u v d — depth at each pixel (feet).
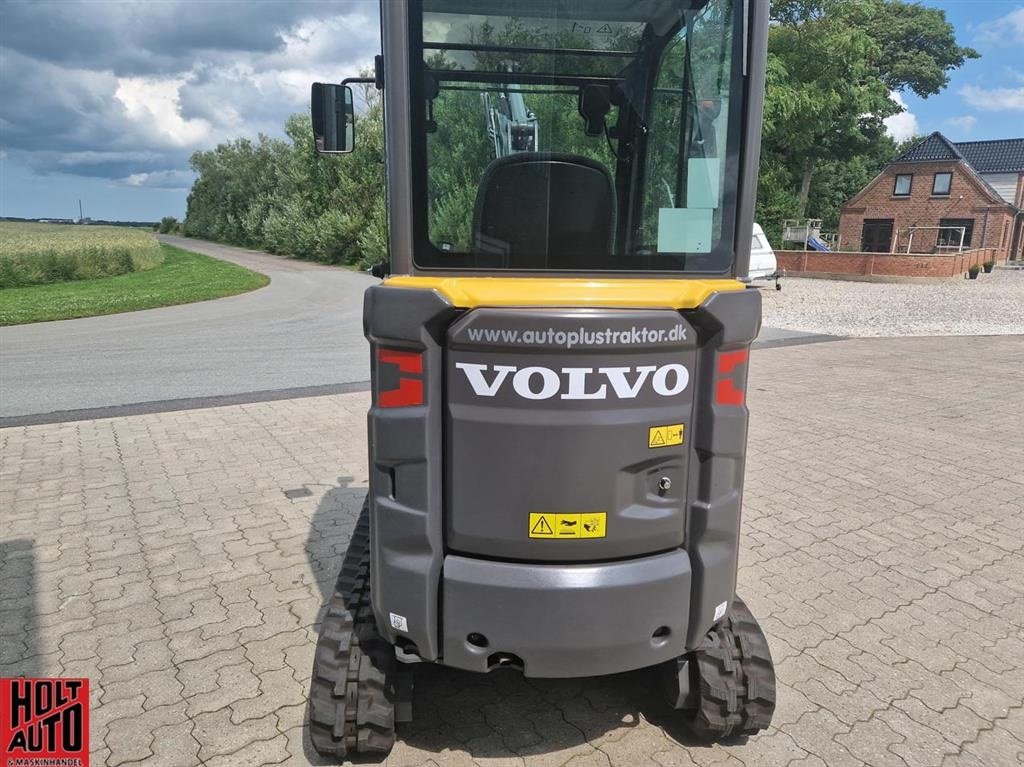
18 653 11.17
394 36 7.48
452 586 7.49
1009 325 51.49
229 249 191.93
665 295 7.34
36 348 39.34
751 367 35.27
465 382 7.26
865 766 9.05
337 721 8.38
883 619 12.48
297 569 13.93
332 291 75.66
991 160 161.68
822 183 156.35
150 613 12.34
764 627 12.16
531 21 7.75
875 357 38.27
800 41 88.99
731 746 9.35
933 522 16.65
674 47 7.98
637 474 7.52
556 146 7.95
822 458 21.20
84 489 18.07
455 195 7.83
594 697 10.28
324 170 130.21
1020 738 9.62
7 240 113.39
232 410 25.93
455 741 9.36
